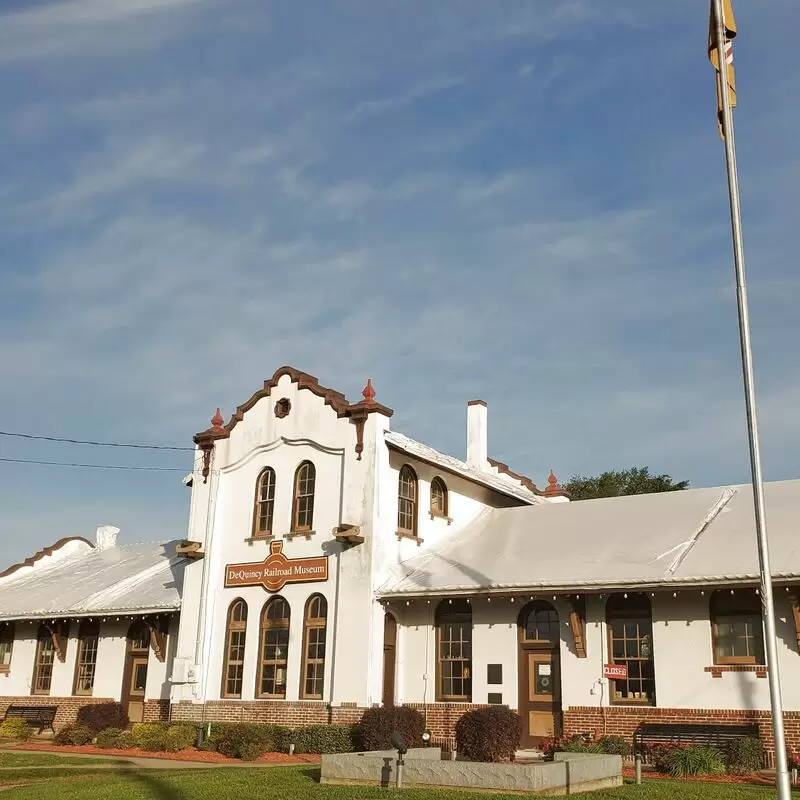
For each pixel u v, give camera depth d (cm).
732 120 1385
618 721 2120
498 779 1461
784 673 1947
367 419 2567
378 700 2391
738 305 1289
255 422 2823
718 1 1445
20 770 1823
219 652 2681
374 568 2441
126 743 2508
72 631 3219
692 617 2084
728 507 2389
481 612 2411
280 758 2200
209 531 2788
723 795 1457
